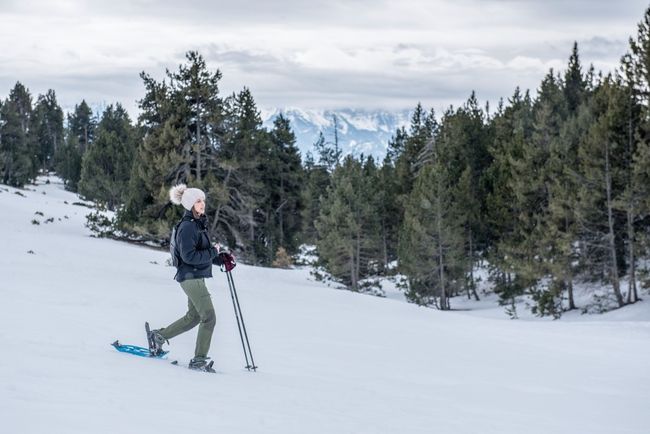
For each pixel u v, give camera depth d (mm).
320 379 8414
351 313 21359
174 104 39781
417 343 14977
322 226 51469
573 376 11516
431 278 45812
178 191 7547
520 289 40875
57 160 109125
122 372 6160
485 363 12508
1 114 82000
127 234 41844
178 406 5027
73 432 3777
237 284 28234
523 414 7391
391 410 6676
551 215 38781
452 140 53719
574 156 39750
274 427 4898
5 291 13578
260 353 10500
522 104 63688
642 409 8289
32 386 4891
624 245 38094
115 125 101250
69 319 10461
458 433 5863
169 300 17062
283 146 58688
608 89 36875
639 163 33469
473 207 46875
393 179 66625
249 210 42906
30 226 40125
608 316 34969
